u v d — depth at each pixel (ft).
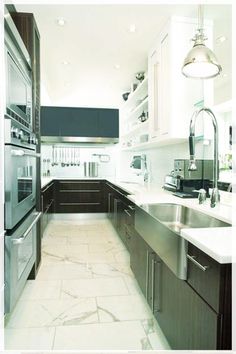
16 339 5.32
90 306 6.56
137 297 7.03
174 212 6.77
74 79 13.09
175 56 7.50
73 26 7.97
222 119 6.61
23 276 5.84
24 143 5.93
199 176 7.74
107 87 14.56
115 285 7.69
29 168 6.58
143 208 6.46
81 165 18.53
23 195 5.82
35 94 7.86
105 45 9.27
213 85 6.88
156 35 8.56
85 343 5.20
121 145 17.26
